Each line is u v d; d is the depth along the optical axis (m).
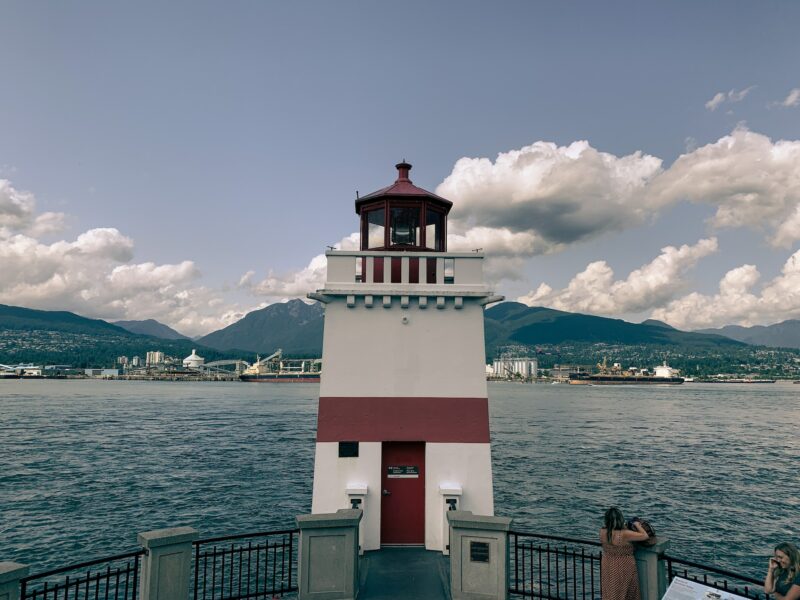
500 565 10.57
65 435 79.88
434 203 15.77
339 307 14.36
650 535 9.24
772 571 7.97
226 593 22.20
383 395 14.06
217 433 83.50
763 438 83.38
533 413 131.75
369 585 11.45
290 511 38.12
